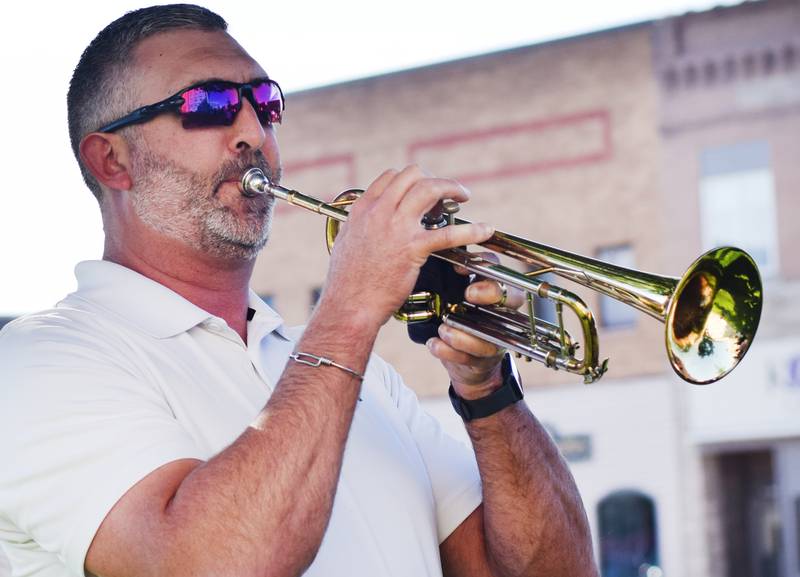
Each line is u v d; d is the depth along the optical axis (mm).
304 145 20188
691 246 18016
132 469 2195
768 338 17328
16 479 2232
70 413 2254
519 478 2609
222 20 2846
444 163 19312
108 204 2754
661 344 17797
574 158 18641
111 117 2705
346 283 2295
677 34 18188
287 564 2111
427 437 2816
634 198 18297
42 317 2461
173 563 2088
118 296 2557
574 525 2672
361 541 2432
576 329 13734
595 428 18031
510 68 19031
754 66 17875
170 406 2389
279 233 20188
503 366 2633
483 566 2729
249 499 2107
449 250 2494
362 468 2523
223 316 2725
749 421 17281
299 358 2262
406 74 19594
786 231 17547
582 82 18656
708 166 18078
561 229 18594
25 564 2367
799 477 17000
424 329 2578
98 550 2174
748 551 17531
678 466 17562
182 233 2648
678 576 17406
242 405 2471
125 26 2744
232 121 2656
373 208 2322
